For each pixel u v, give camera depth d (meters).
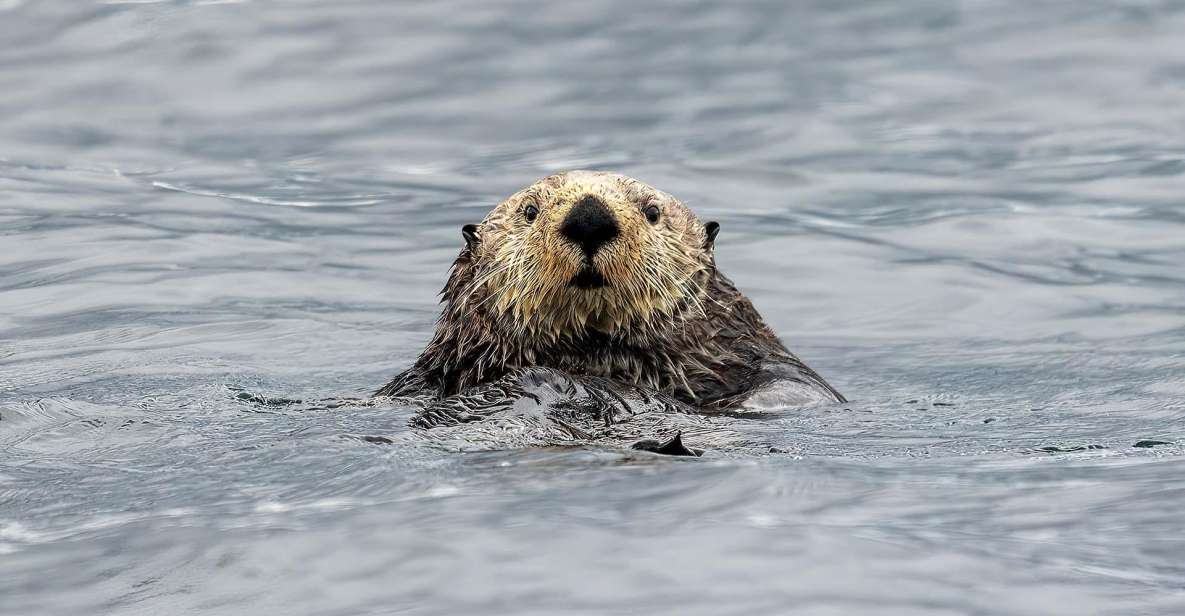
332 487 15.34
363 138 46.97
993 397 24.36
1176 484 15.60
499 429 17.70
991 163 43.66
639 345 21.20
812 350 29.47
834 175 42.88
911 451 17.89
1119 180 41.62
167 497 15.46
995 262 35.31
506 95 50.94
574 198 20.38
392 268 35.28
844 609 11.46
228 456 17.28
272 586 12.30
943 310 32.03
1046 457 17.48
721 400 21.08
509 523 13.54
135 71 51.22
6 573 12.99
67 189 40.72
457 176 43.72
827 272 34.66
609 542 12.98
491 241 21.78
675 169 43.50
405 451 16.62
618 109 49.62
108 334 28.91
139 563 13.02
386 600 11.90
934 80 51.62
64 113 47.62
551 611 11.52
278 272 34.41
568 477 15.11
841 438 18.69
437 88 51.38
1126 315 31.20
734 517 13.77
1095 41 54.31
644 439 17.42
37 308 30.77
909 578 12.17
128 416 20.42
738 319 22.48
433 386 21.88
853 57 54.22
